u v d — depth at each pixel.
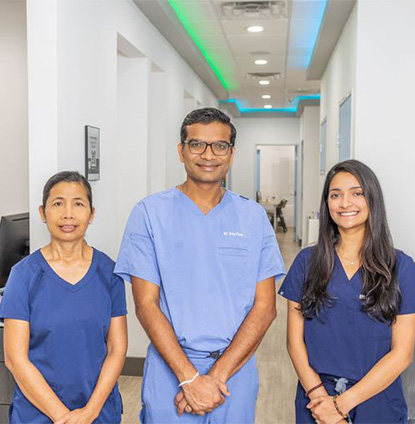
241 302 1.89
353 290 1.90
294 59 7.06
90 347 1.95
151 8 4.32
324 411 1.85
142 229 1.91
